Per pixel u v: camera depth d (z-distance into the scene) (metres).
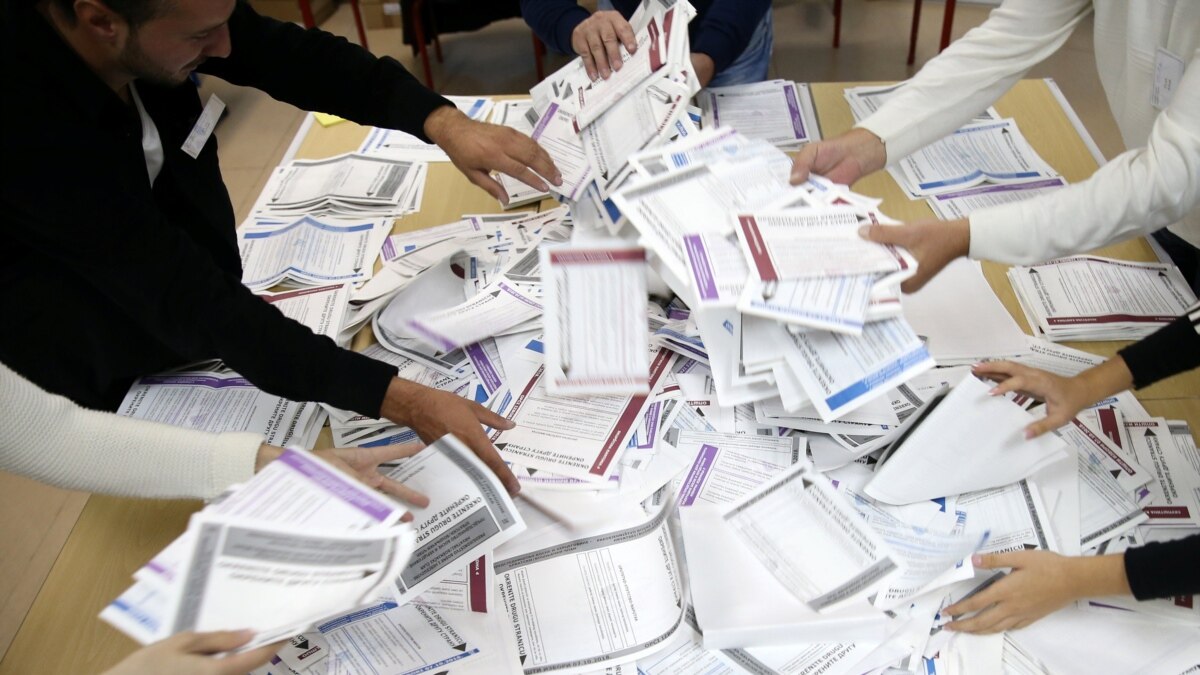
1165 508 0.92
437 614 0.84
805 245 0.86
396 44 3.55
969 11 3.49
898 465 0.93
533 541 0.90
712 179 0.95
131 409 1.10
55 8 0.81
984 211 0.93
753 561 0.87
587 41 1.28
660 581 0.85
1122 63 1.21
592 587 0.85
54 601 0.90
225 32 0.91
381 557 0.68
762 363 0.87
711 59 1.50
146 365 1.16
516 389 1.08
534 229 1.38
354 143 1.65
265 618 0.63
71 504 1.79
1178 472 0.95
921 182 1.42
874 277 0.85
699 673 0.80
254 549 0.68
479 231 1.39
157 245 0.88
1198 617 0.81
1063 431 1.00
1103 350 1.10
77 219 0.84
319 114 1.72
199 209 1.19
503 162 1.17
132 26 0.81
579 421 1.02
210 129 1.18
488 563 0.87
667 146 1.02
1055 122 1.55
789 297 0.82
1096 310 1.15
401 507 0.73
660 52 1.19
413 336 1.17
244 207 2.61
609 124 1.18
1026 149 1.48
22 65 0.81
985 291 1.20
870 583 0.83
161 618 0.63
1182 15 1.05
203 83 3.21
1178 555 0.74
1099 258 1.24
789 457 0.98
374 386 0.95
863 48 3.31
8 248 1.04
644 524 0.90
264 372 0.93
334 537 0.69
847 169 1.16
